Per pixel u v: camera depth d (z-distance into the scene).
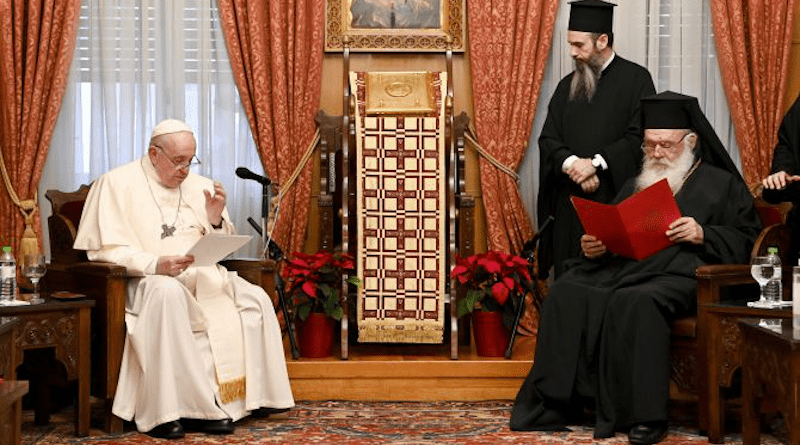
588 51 5.82
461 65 6.43
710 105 6.45
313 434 4.59
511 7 6.27
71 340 4.52
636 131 5.72
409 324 5.69
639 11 6.34
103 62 6.25
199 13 6.30
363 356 5.64
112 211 4.89
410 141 5.83
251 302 4.88
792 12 6.28
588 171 5.62
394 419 4.93
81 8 6.29
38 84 6.09
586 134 5.84
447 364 5.41
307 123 6.25
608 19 5.84
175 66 6.29
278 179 6.25
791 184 4.98
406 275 5.73
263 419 4.93
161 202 5.02
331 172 6.14
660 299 4.57
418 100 5.89
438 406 5.27
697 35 6.39
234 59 6.25
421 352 5.79
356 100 5.88
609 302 4.69
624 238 4.80
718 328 4.41
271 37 6.22
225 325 4.79
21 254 6.00
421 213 5.77
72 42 6.14
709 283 4.51
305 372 5.39
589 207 4.86
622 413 4.59
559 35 6.39
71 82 6.27
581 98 5.88
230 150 6.34
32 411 5.20
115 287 4.63
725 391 4.44
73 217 5.35
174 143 4.93
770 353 3.77
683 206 5.04
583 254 5.39
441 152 5.82
